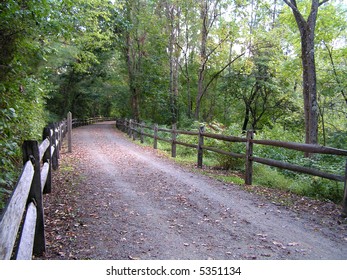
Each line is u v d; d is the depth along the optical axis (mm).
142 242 3373
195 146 8516
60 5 6566
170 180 6535
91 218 4102
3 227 1516
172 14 22875
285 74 15117
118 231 3672
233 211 4504
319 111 15484
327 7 12211
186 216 4277
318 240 3480
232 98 24375
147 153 11141
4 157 4648
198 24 22922
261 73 21656
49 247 3168
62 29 7191
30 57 7934
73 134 19438
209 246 3301
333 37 13000
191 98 29453
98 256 3012
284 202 4977
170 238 3500
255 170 7934
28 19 5906
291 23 13375
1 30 5793
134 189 5742
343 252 3184
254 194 5465
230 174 7508
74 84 26797
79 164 8398
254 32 19938
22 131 6484
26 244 2109
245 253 3148
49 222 3895
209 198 5184
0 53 6086
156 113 28219
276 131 16109
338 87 12734
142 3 23641
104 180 6453
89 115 39625
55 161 7465
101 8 13484
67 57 14562
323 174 4516
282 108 22672
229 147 8156
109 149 12156
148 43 24672
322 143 15805
